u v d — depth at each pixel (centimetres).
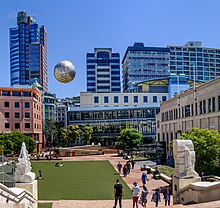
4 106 9275
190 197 1530
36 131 9950
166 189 2247
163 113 7900
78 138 11069
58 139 11725
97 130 12081
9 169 2698
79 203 2314
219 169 3972
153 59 19900
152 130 11831
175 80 13650
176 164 1747
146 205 2170
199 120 5228
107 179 3741
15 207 1323
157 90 14025
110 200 2442
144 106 11975
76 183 3438
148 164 5391
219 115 4416
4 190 1241
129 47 19750
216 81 4562
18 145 7412
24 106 9525
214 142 3098
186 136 3241
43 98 13800
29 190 1756
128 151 8025
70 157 7562
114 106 12606
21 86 10450
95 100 13350
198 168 3034
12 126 9331
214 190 1402
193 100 5575
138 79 19575
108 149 9081
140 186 3142
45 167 5269
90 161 6350
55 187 3169
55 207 2167
